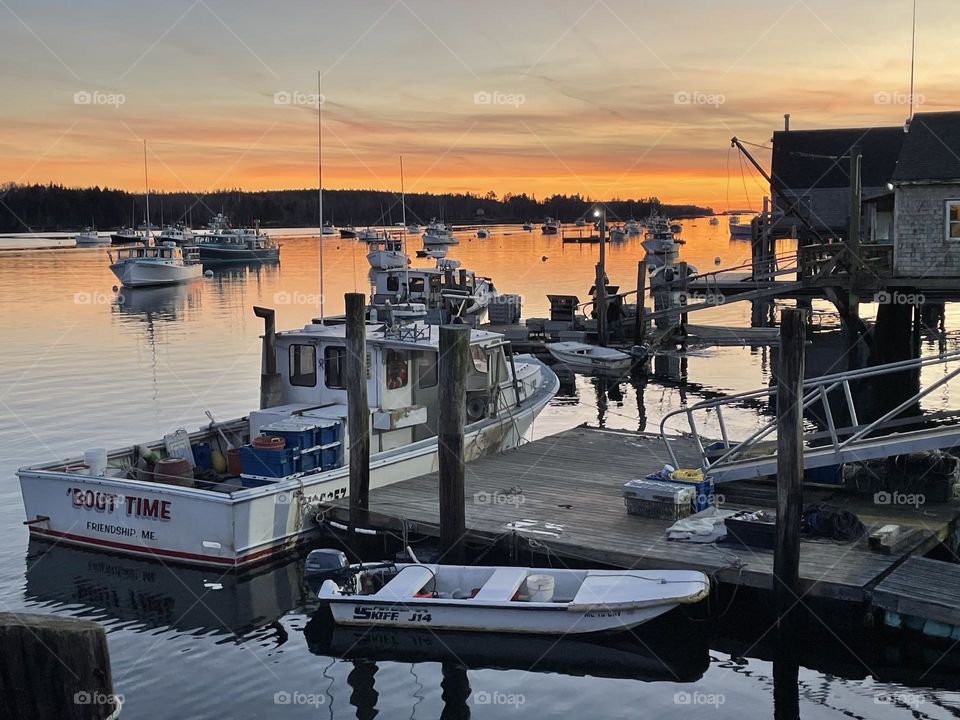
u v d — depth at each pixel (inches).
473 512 526.3
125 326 1583.4
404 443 640.4
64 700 247.6
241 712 377.7
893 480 533.0
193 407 948.0
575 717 374.0
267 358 629.3
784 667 411.8
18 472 564.4
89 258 3622.0
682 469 552.1
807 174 1729.8
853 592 413.4
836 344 1283.2
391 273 1485.0
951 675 402.9
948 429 506.6
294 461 550.9
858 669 409.1
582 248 4512.8
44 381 1086.4
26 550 554.3
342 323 816.9
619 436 713.0
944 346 1279.5
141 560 535.5
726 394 1062.4
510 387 732.0
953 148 986.1
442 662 420.2
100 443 802.2
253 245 3341.5
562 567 482.3
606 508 533.3
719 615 454.0
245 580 510.6
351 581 465.1
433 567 472.4
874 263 1022.4
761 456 572.1
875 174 1700.3
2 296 2090.3
